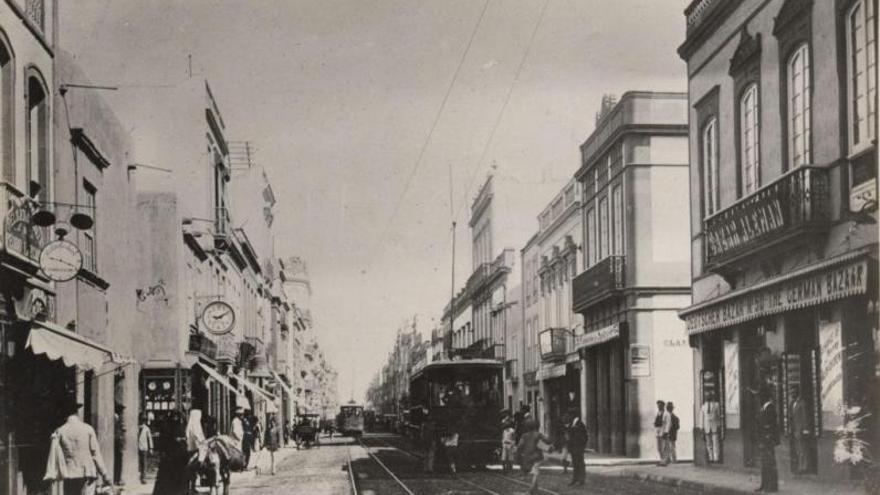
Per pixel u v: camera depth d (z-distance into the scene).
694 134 28.38
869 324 18.84
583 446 22.95
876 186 18.00
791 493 18.20
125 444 26.00
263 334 66.12
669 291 35.44
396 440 66.00
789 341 21.84
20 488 17.09
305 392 111.12
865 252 17.58
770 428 18.86
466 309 83.19
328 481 26.02
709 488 20.66
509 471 28.17
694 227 28.42
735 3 25.12
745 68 24.48
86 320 22.22
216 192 46.44
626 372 35.84
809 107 20.89
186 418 32.16
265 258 68.06
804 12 21.05
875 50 18.08
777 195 21.06
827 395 19.81
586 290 39.91
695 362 28.05
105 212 24.30
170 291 31.58
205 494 21.48
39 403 18.41
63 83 20.66
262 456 44.44
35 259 17.38
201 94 42.16
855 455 18.73
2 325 16.20
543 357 49.03
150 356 31.22
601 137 39.62
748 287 23.27
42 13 19.34
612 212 38.06
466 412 29.56
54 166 19.83
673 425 29.28
